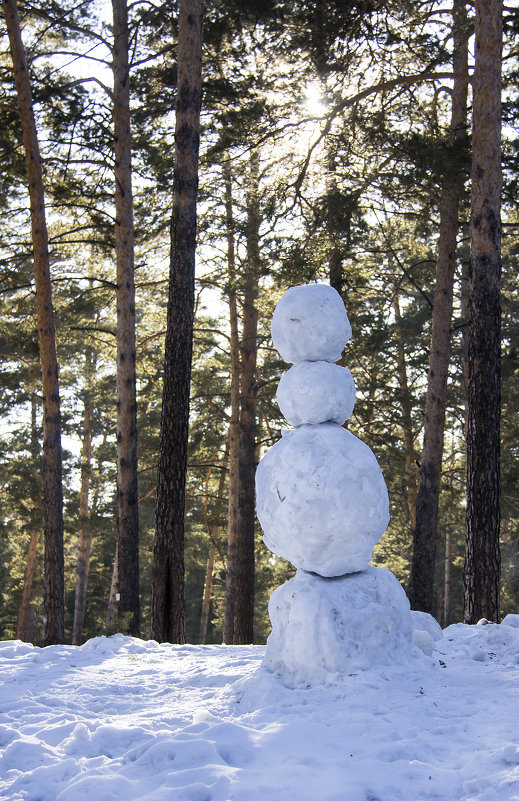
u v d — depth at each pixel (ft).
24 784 13.69
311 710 16.66
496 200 38.29
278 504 19.49
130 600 47.26
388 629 19.20
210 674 21.70
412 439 78.07
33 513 85.51
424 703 16.61
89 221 56.39
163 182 56.59
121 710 18.38
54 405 48.78
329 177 53.26
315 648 18.45
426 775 12.78
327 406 20.30
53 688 20.70
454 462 89.81
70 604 123.54
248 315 68.03
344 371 20.99
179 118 42.39
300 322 20.86
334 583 19.40
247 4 47.52
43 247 48.70
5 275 53.88
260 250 55.93
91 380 95.14
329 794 12.10
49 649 28.14
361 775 12.80
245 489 65.82
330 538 19.13
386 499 20.02
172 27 51.78
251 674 19.48
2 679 22.21
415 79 46.32
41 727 16.83
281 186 53.88
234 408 67.15
